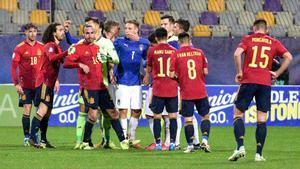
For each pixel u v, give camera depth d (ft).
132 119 139.64
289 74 207.62
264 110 111.14
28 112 144.97
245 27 234.79
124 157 118.73
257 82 109.50
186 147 139.54
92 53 130.72
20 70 144.66
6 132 178.60
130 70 139.03
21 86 145.18
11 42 201.98
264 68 110.22
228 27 234.38
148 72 134.51
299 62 208.13
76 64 130.41
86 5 228.43
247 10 238.27
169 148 133.39
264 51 110.01
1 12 223.30
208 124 127.85
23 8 224.94
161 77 132.26
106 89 132.77
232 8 238.07
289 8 239.71
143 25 226.17
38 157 118.11
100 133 178.40
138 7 233.55
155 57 132.26
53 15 207.31
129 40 138.82
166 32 132.87
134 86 139.23
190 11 235.20
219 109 200.85
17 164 107.55
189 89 125.08
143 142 156.04
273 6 239.71
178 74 125.80
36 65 144.66
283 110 202.28
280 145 148.56
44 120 138.41
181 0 236.22
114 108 134.00
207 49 206.28
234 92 201.26
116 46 138.62
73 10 225.97
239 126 110.52
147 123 199.93
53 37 135.74
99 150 132.46
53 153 125.49
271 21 237.86
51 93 136.98
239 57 109.40
